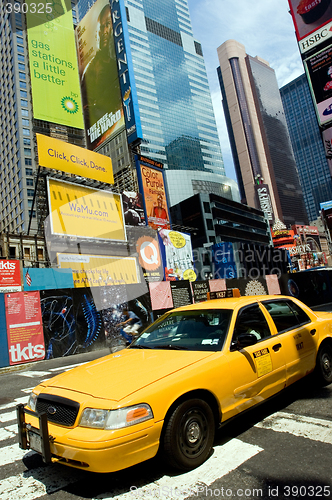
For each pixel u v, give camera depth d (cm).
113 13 4109
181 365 305
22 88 7675
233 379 323
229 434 345
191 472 274
